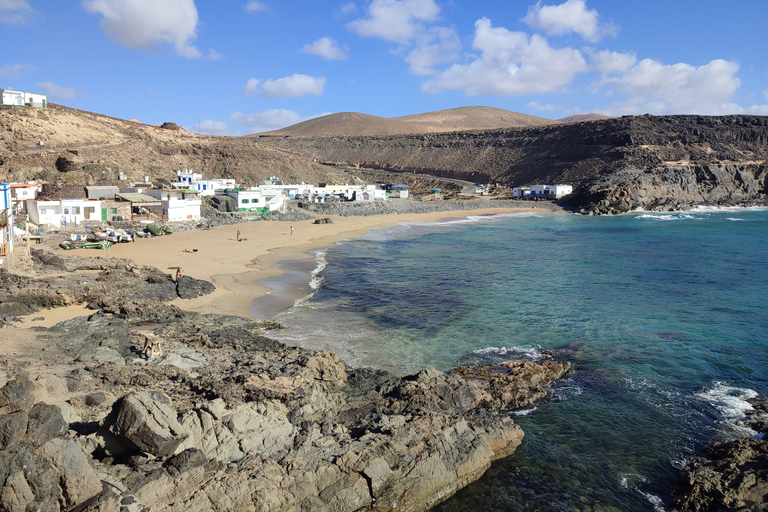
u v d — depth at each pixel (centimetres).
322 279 5291
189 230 7844
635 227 10412
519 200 15388
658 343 3559
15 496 1373
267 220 9556
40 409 1580
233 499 1639
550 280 5397
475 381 2867
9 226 4731
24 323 3328
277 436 1975
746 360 3266
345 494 1803
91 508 1445
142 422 1625
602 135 18650
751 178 15800
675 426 2506
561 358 3306
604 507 1973
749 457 2114
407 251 7169
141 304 3831
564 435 2439
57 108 13412
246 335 3400
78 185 8350
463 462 2088
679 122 18688
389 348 3391
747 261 6506
